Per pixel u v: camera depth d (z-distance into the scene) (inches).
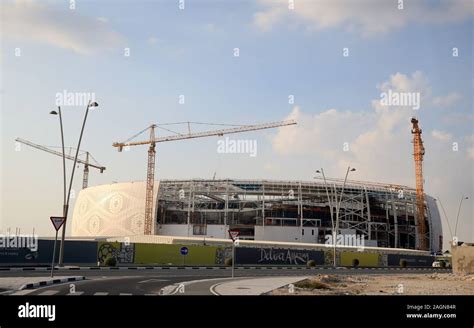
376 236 5497.1
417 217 5959.6
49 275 1184.8
